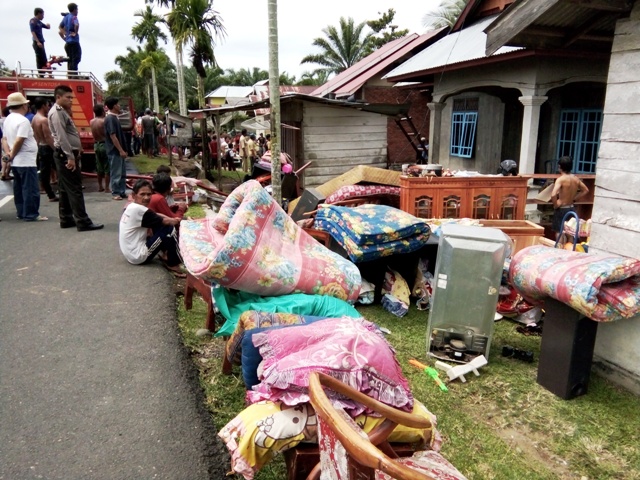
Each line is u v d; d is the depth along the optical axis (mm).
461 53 10734
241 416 2371
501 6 12133
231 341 3162
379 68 17828
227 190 13195
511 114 11977
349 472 1699
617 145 3879
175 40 19391
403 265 5578
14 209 8641
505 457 3059
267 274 3834
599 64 9062
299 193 10727
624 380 3873
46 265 5746
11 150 7496
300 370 2324
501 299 5203
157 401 3219
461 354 4129
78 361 3666
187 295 4762
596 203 4102
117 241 6770
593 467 3029
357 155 10953
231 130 35594
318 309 3660
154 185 6160
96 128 10320
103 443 2805
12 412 3041
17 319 4328
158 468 2648
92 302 4738
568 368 3650
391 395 2400
